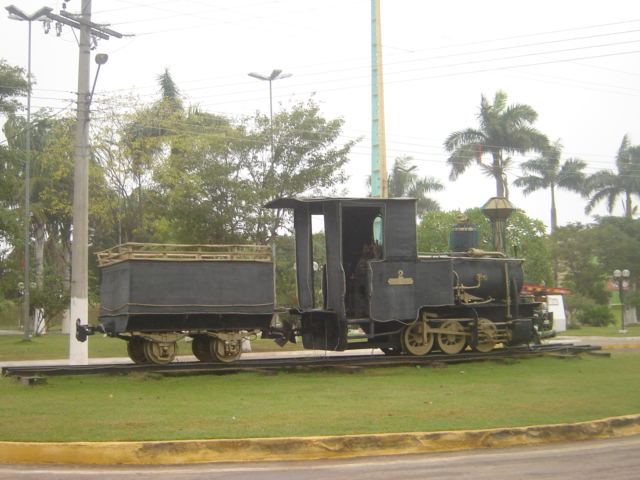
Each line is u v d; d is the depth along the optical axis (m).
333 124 28.25
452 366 16.56
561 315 35.69
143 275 14.81
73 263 19.12
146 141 28.81
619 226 56.50
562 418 9.75
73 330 18.81
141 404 10.82
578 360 17.70
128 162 29.00
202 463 7.99
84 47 19.92
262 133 27.98
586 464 7.82
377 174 30.80
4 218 26.91
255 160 27.86
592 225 55.97
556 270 54.97
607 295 54.19
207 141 27.67
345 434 8.63
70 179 40.34
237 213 26.77
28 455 8.05
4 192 28.38
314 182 27.78
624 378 14.22
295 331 17.16
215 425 9.12
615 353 20.52
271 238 27.61
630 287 56.50
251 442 8.20
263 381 13.85
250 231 26.91
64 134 30.06
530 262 41.53
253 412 10.08
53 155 31.30
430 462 7.95
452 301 17.47
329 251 16.77
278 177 27.58
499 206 23.09
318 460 8.10
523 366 16.58
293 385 13.23
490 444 8.83
